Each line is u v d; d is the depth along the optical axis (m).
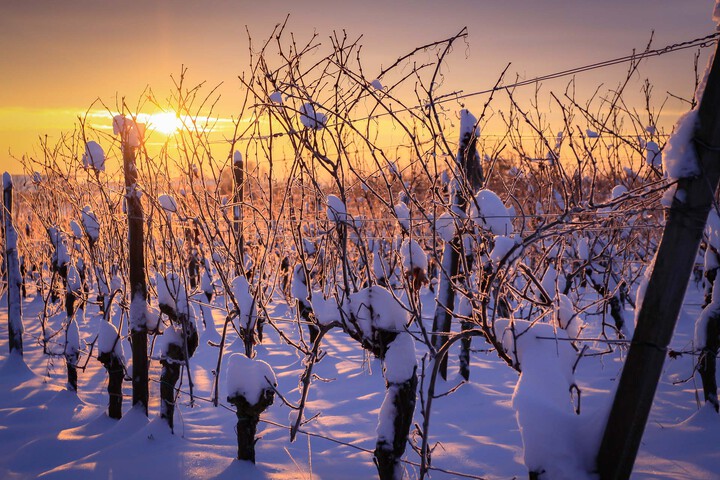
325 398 6.66
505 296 4.47
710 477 4.21
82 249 9.28
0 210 10.11
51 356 8.49
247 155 5.02
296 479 4.40
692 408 5.64
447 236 4.45
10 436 5.55
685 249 2.87
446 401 6.24
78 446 5.22
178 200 5.50
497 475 4.38
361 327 3.93
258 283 4.94
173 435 5.28
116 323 10.83
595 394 6.17
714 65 2.82
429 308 11.60
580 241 6.57
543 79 3.63
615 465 3.00
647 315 2.94
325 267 5.89
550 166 5.62
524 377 3.36
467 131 6.13
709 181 2.82
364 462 4.74
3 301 14.79
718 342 5.23
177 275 5.45
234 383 4.54
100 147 6.19
